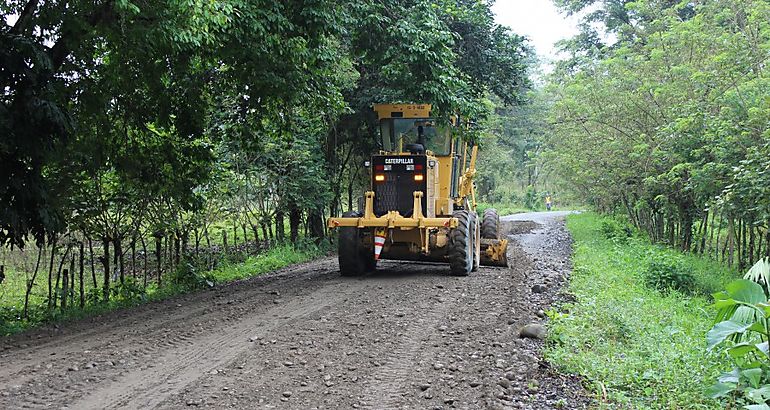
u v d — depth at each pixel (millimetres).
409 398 5516
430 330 7961
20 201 9539
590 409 5273
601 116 21000
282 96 13234
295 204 20422
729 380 5305
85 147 11633
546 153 30344
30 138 9281
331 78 15000
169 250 14938
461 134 14891
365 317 8703
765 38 15055
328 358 6711
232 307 9844
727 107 13461
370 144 23203
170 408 5234
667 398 5484
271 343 7336
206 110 14180
